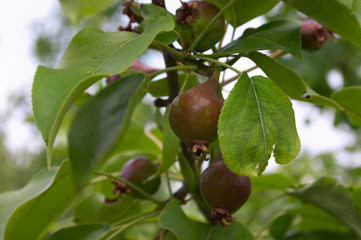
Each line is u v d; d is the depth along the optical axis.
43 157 1.49
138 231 0.57
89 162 0.26
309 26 0.38
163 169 0.34
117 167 0.45
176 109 0.28
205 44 0.32
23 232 0.38
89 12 0.50
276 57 0.38
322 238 0.43
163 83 0.38
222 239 0.33
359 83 0.96
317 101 0.34
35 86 0.27
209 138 0.27
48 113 0.26
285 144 0.27
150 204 0.47
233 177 0.29
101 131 0.27
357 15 0.33
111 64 0.27
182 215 0.33
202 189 0.29
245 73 0.28
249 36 0.33
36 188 0.37
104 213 0.43
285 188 0.45
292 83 0.32
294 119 0.27
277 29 0.32
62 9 0.50
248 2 0.34
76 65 0.28
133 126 0.48
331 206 0.40
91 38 0.29
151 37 0.27
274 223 0.44
